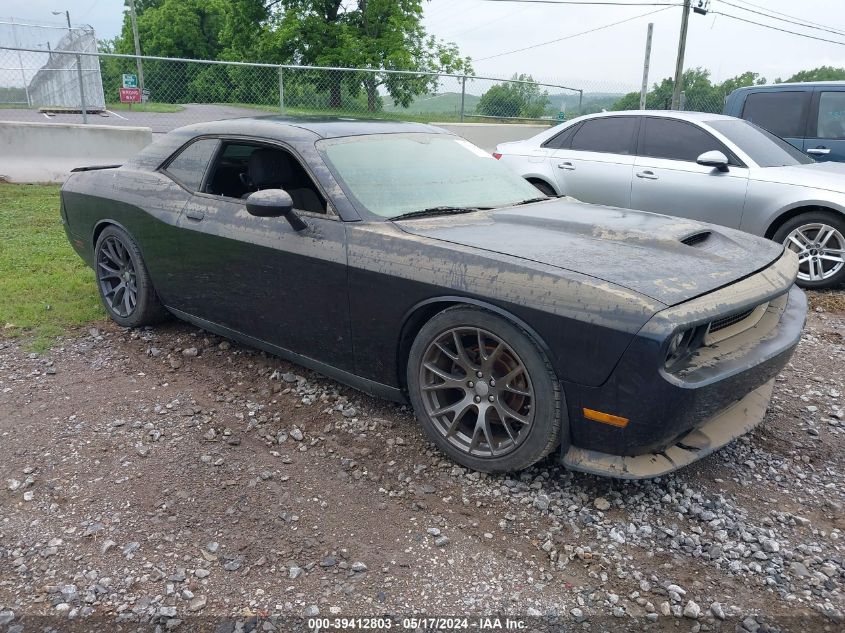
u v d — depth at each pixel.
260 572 2.40
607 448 2.68
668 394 2.45
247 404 3.69
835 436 3.47
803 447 3.36
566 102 16.53
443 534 2.62
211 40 63.72
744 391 2.79
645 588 2.35
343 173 3.48
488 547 2.56
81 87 11.23
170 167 4.37
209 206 3.96
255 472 3.03
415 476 3.02
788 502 2.88
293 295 3.51
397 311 3.08
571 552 2.53
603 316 2.49
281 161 3.87
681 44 28.88
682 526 2.70
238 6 34.31
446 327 2.94
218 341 4.58
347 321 3.31
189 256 4.07
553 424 2.71
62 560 2.45
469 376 2.96
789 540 2.62
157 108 18.69
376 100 14.62
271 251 3.53
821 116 8.37
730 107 9.32
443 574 2.41
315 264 3.34
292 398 3.76
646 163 6.88
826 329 5.25
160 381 3.97
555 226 3.32
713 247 3.22
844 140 8.16
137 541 2.55
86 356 4.32
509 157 7.96
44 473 3.00
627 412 2.53
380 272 3.09
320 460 3.14
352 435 3.37
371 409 3.63
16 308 5.04
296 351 3.70
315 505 2.80
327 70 14.08
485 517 2.73
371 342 3.25
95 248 4.88
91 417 3.52
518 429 2.96
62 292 5.47
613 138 7.24
